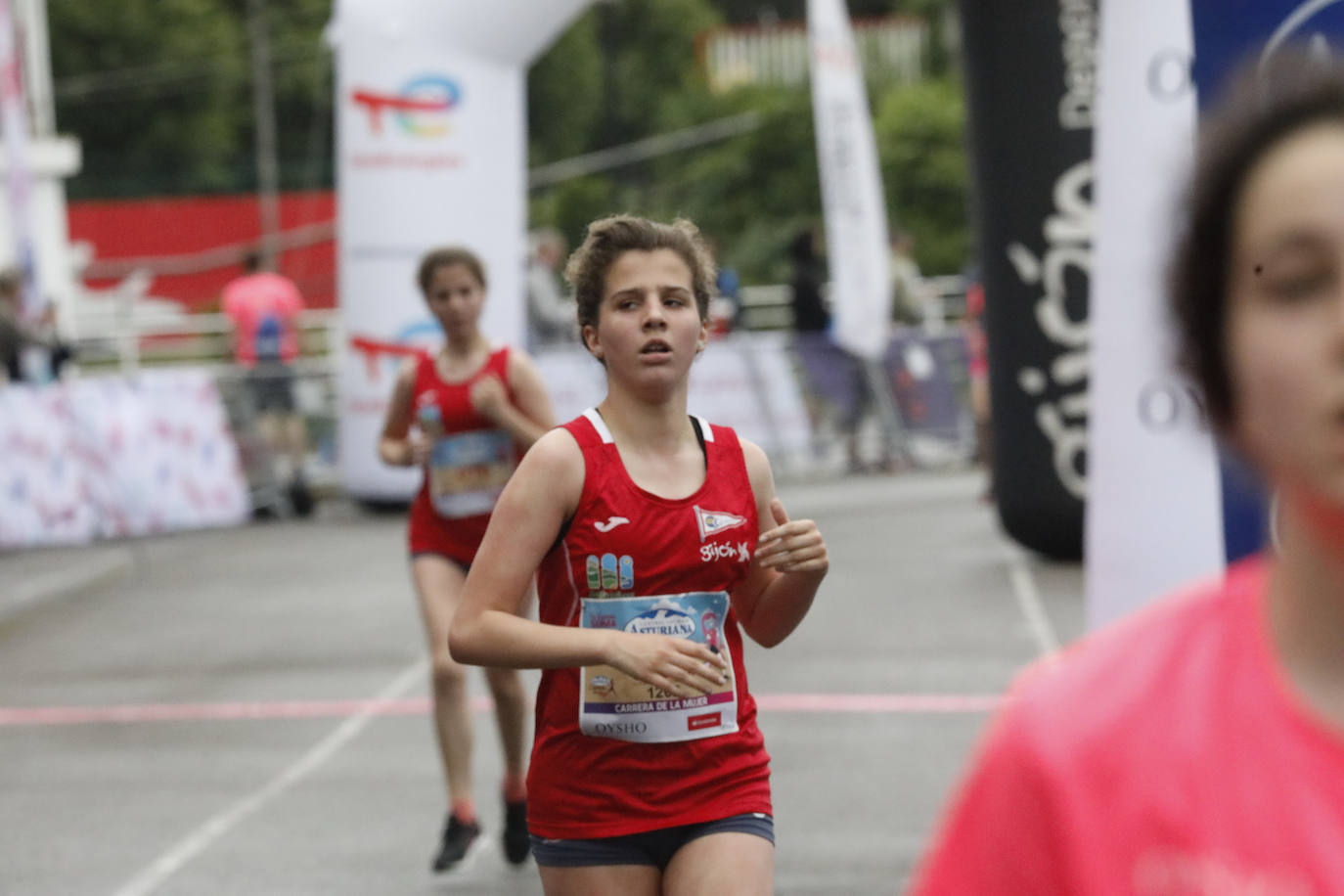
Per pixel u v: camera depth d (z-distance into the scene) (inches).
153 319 2861.7
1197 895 122.9
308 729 965.2
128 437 1849.2
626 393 416.2
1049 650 1083.3
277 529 1862.7
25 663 1188.5
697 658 392.5
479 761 879.7
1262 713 123.9
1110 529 509.7
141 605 1408.7
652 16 7052.2
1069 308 1338.6
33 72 3393.2
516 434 685.3
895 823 740.7
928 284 3021.7
